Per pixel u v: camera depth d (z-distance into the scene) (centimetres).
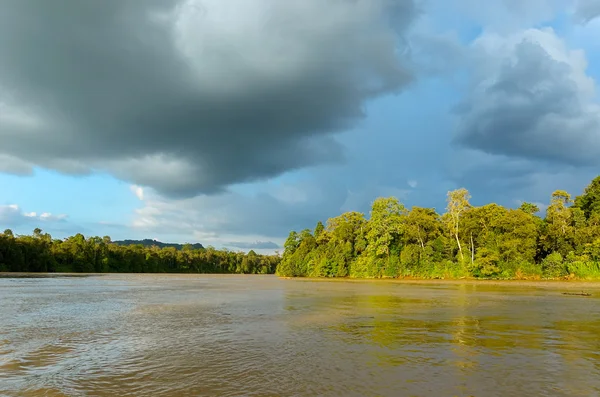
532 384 1388
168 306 3844
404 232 10100
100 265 17812
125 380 1448
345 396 1268
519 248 8981
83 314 3241
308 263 12350
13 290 5969
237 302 4241
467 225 9444
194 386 1376
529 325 2628
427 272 9519
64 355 1828
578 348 1942
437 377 1466
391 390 1323
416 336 2250
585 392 1311
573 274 8419
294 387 1356
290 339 2173
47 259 15538
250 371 1548
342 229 11412
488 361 1695
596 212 9481
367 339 2169
